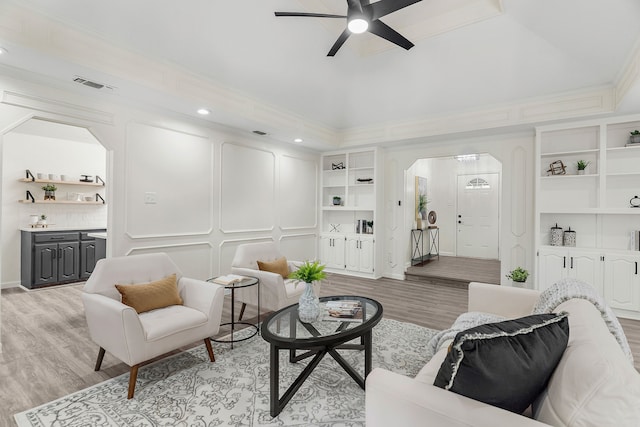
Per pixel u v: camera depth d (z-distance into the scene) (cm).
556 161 411
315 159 621
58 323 324
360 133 539
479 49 295
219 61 314
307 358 253
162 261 270
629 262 358
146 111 359
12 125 266
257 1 232
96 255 500
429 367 130
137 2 227
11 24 218
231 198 459
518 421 85
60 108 294
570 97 370
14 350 263
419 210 687
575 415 82
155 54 297
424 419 96
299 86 377
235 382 217
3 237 468
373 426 106
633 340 296
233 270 337
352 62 323
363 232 583
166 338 212
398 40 235
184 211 399
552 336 105
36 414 181
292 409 188
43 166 510
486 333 98
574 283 172
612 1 208
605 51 275
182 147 396
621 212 360
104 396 199
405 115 477
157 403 193
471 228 773
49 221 514
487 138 472
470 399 96
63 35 243
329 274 593
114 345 203
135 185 350
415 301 418
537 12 236
